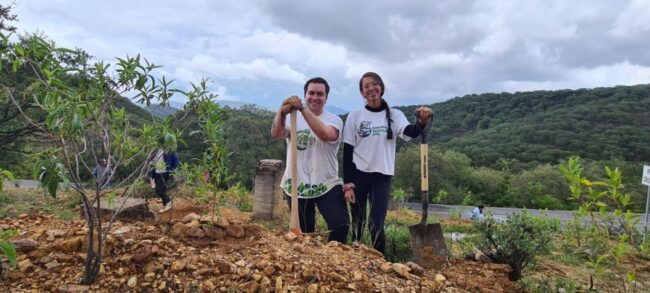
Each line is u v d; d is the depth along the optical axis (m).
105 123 2.38
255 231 3.20
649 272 4.32
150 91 2.36
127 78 2.27
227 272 2.58
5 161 11.77
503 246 3.74
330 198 3.80
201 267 2.59
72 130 1.98
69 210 6.94
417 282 2.91
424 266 3.52
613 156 36.06
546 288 3.48
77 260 2.57
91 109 2.16
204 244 2.92
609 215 2.88
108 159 2.39
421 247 3.56
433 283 2.93
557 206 25.86
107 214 4.40
